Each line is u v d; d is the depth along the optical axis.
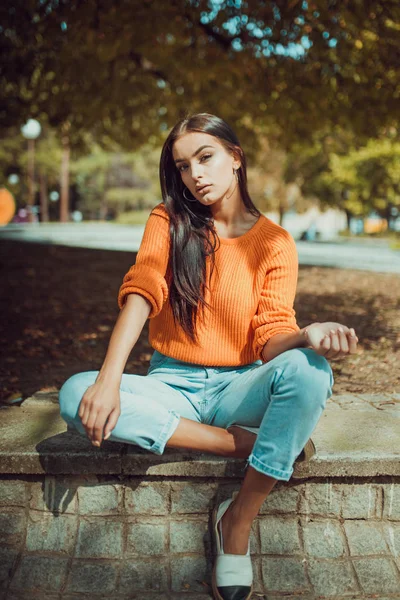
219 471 2.10
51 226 33.56
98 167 49.19
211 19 7.12
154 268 2.08
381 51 7.13
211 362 2.12
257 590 2.04
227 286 2.10
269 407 1.88
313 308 6.19
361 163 24.08
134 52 7.89
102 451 2.11
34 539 2.15
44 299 6.70
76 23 6.59
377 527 2.18
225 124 2.13
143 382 2.08
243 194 2.22
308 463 2.10
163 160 2.18
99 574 2.08
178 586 2.05
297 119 8.45
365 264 11.30
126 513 2.18
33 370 3.95
